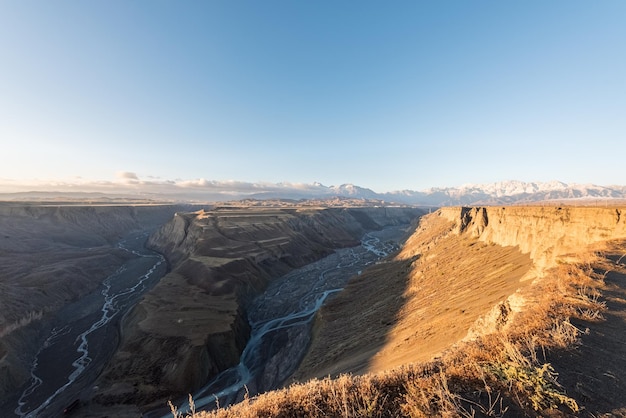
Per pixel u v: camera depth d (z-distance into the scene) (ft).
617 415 20.53
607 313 36.76
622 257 60.39
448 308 95.76
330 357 111.75
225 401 135.23
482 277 120.37
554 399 22.24
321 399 24.85
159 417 126.11
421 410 22.09
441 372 25.16
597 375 25.09
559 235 111.24
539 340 29.99
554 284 47.42
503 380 24.31
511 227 155.33
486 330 49.29
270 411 23.95
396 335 95.91
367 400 23.59
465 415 20.93
